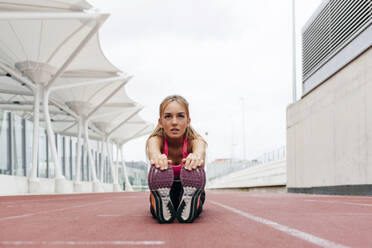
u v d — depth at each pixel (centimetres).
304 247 165
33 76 2641
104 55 2953
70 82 3478
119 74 3447
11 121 2689
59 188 2664
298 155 1672
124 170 7100
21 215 378
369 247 165
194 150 305
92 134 6097
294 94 1991
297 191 1689
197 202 267
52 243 179
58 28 2356
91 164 4219
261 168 3334
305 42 1669
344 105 1153
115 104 4616
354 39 1134
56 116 5012
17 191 2227
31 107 4134
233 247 165
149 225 259
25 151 3002
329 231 222
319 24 1477
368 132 988
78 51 2419
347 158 1127
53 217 345
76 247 167
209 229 232
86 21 2156
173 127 306
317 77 1484
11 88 3378
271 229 232
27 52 2527
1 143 2509
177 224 264
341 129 1176
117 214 379
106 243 178
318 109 1400
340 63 1237
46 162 3700
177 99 309
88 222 287
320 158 1373
